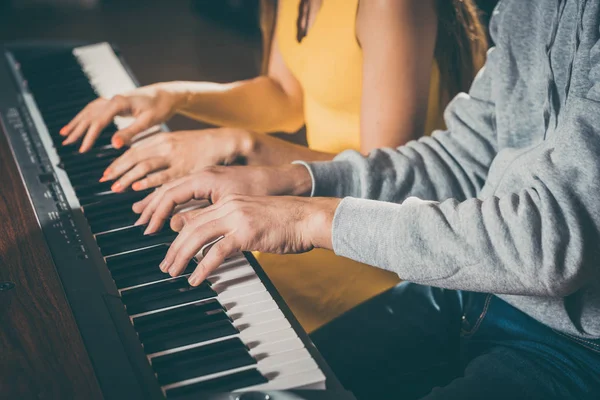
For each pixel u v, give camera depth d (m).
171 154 1.24
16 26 4.59
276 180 1.14
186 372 0.79
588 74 0.94
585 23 0.94
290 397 0.77
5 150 1.34
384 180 1.16
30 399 0.75
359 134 1.43
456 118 1.24
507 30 1.12
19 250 1.02
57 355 0.81
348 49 1.33
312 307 1.25
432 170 1.19
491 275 0.87
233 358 0.81
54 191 1.19
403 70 1.24
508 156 1.08
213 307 0.91
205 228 0.97
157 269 0.99
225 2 4.49
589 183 0.86
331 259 1.34
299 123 1.76
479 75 1.25
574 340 1.01
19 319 0.87
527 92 1.11
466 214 0.89
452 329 1.21
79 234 1.07
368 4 1.24
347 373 1.15
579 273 0.85
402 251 0.90
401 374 1.16
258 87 1.68
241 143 1.27
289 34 1.49
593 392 0.97
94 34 4.44
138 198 1.17
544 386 0.98
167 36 4.38
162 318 0.89
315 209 0.99
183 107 1.52
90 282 0.95
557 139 0.92
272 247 0.98
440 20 1.29
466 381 1.00
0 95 1.58
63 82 1.63
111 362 0.80
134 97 1.43
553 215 0.85
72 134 1.36
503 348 1.06
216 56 4.00
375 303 1.24
